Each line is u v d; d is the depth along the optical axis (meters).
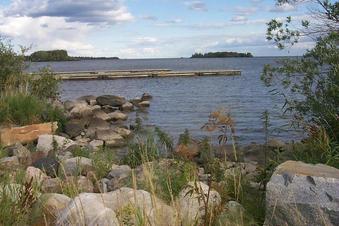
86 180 7.78
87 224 4.77
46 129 14.78
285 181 5.19
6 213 5.23
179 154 7.25
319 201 4.93
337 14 9.97
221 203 5.45
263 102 31.78
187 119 24.98
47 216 5.29
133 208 4.75
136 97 37.91
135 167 9.81
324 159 7.48
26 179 6.91
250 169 8.61
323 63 9.43
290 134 16.98
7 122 15.05
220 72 63.62
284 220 5.06
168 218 4.94
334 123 8.78
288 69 9.69
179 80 56.16
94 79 56.84
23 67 18.67
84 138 17.94
